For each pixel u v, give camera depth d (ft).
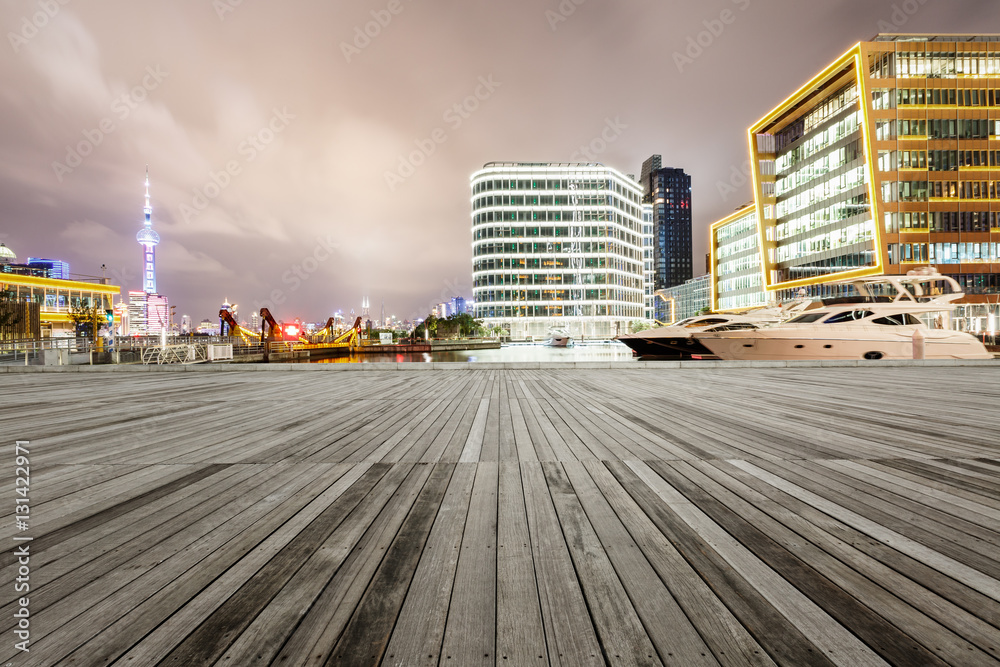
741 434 14.52
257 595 5.39
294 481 9.89
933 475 10.12
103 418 18.01
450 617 4.98
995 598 5.27
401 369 42.16
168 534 7.12
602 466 10.94
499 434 14.74
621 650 4.49
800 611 5.05
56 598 5.29
